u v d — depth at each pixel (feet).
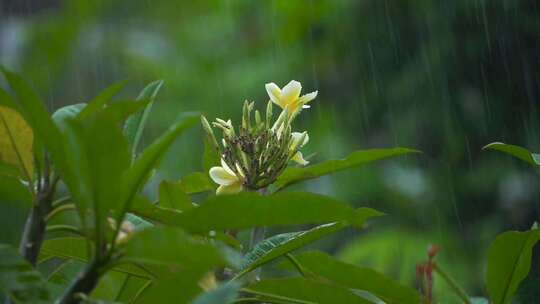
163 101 33.47
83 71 35.32
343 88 28.45
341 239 24.90
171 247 5.41
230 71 33.86
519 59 26.21
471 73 26.48
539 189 25.63
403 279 23.22
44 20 35.65
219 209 5.99
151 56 35.04
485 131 26.22
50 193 6.27
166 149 5.83
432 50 26.78
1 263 5.65
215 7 36.11
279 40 32.35
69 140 5.62
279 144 8.34
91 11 35.83
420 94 26.84
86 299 5.69
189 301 5.95
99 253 5.84
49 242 7.76
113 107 6.00
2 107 6.44
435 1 26.89
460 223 25.71
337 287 7.05
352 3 28.32
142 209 6.27
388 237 23.63
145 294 5.97
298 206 6.04
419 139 26.73
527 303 10.23
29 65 34.76
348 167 8.29
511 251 7.97
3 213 24.54
